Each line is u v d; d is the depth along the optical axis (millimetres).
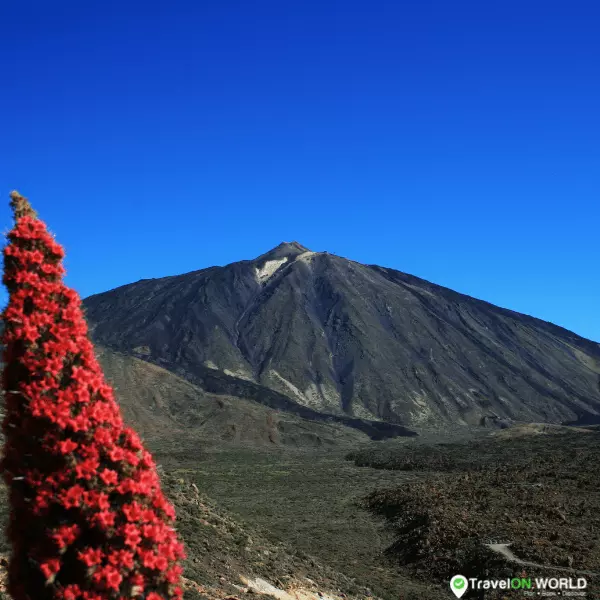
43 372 6121
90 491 5863
